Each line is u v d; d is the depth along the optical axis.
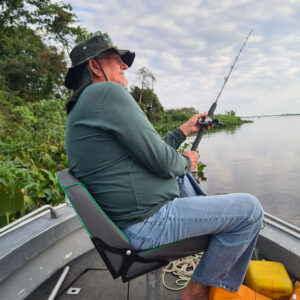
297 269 1.46
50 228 1.55
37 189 3.58
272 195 5.71
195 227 0.98
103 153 0.94
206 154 11.91
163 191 1.01
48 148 7.02
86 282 1.62
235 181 6.96
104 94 0.93
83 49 1.09
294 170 7.94
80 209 0.94
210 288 1.16
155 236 0.97
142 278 1.65
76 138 0.97
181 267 1.73
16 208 2.28
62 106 8.12
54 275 1.68
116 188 0.95
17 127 8.83
